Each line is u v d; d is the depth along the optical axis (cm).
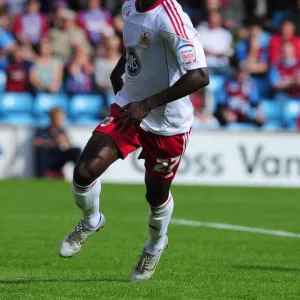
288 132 4653
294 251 2114
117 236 2392
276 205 3416
